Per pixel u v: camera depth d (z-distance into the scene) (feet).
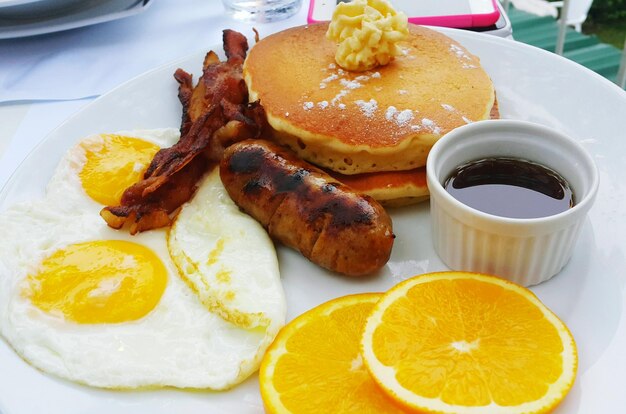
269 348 0.98
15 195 1.24
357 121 1.18
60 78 1.60
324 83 1.25
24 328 1.04
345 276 1.12
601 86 1.34
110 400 0.97
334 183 1.12
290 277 1.13
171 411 0.95
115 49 1.69
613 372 0.95
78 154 1.29
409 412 0.89
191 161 1.24
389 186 1.18
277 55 1.35
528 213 1.08
